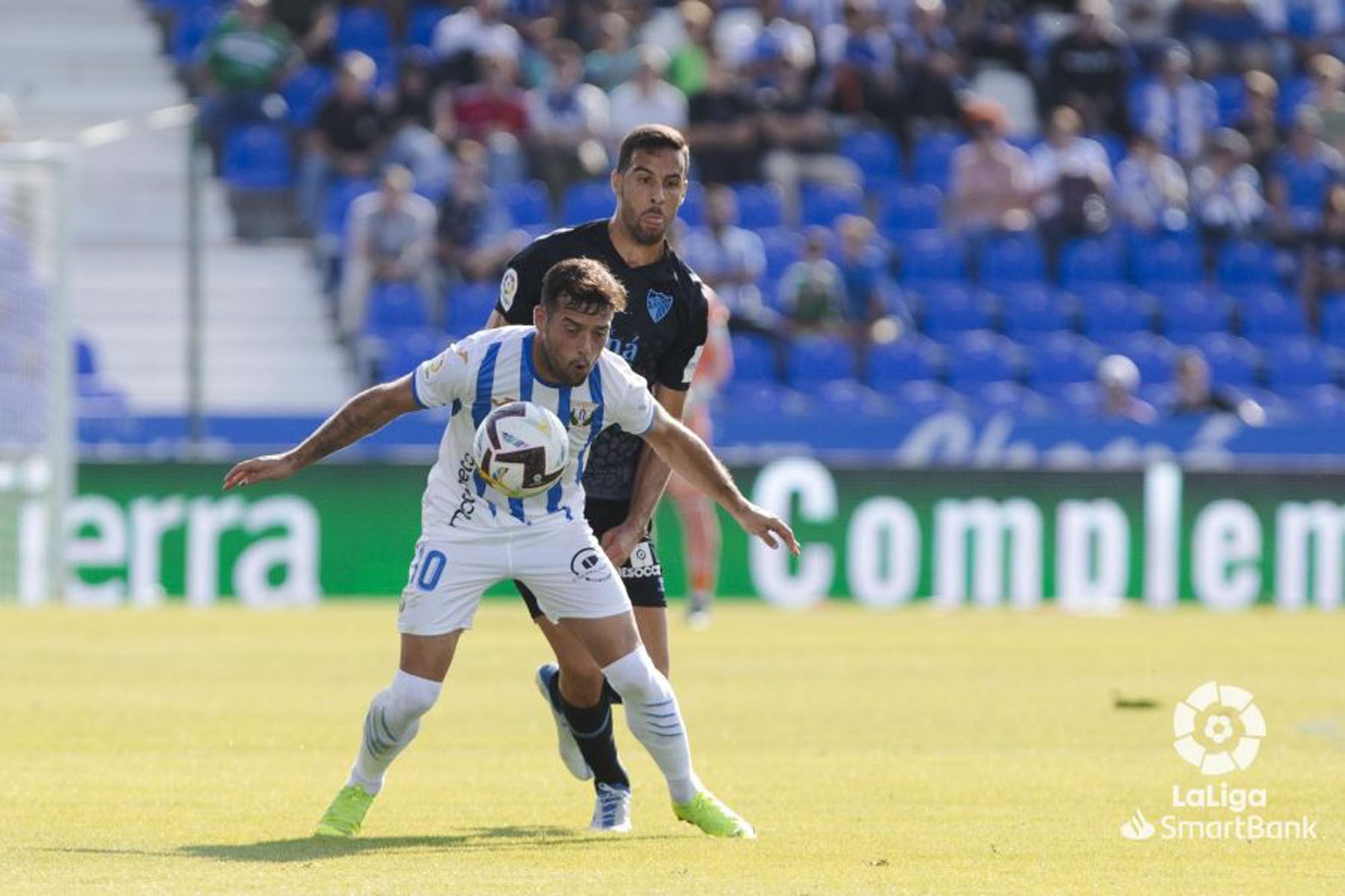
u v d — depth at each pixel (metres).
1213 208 92.75
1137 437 75.44
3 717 36.47
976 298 87.25
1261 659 49.78
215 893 19.25
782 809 26.09
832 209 89.62
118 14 92.50
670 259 25.19
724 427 72.75
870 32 94.25
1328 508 71.38
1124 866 21.45
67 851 22.16
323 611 62.22
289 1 93.00
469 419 22.52
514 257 24.97
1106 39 96.56
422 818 25.22
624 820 24.48
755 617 62.59
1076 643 54.22
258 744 32.84
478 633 55.84
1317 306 91.75
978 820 25.02
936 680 44.00
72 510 64.81
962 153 90.38
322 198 82.50
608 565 22.92
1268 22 106.62
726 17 98.19
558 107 86.56
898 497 69.00
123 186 79.38
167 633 54.06
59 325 63.56
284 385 79.12
